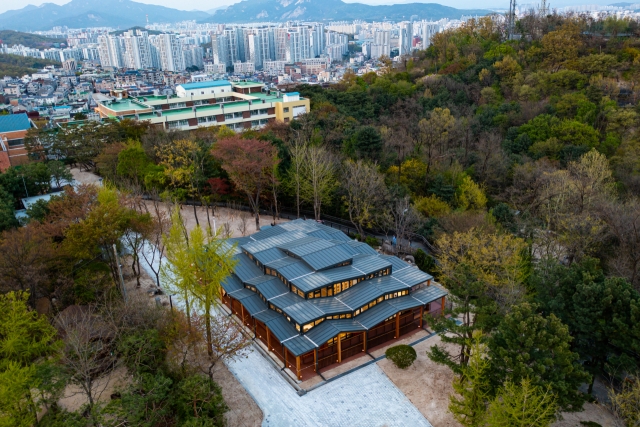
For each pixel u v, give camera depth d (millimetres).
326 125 117125
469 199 81500
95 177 110562
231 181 88062
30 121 146375
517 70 143875
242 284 58469
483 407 38000
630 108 110875
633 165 88375
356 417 43312
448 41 187625
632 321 39844
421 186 91250
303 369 49250
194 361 49344
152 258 68438
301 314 50219
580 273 46469
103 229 55438
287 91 173375
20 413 35469
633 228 58562
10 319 41625
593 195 69312
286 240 65062
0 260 50969
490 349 41094
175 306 59688
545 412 32656
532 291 55125
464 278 43875
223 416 42344
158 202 93500
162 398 39094
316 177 80875
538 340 37562
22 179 93625
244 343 47844
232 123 149000
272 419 43125
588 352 44250
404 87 153000
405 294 56656
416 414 43531
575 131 103000
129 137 117750
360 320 51844
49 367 37688
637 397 35062
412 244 77938
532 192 77312
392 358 49375
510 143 106312
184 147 90125
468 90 143750
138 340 42250
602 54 138625
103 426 36125
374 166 82188
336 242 62438
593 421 41750
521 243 59812
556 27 170625
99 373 45812
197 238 46531
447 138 103688
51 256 54969
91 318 49500
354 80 178125
